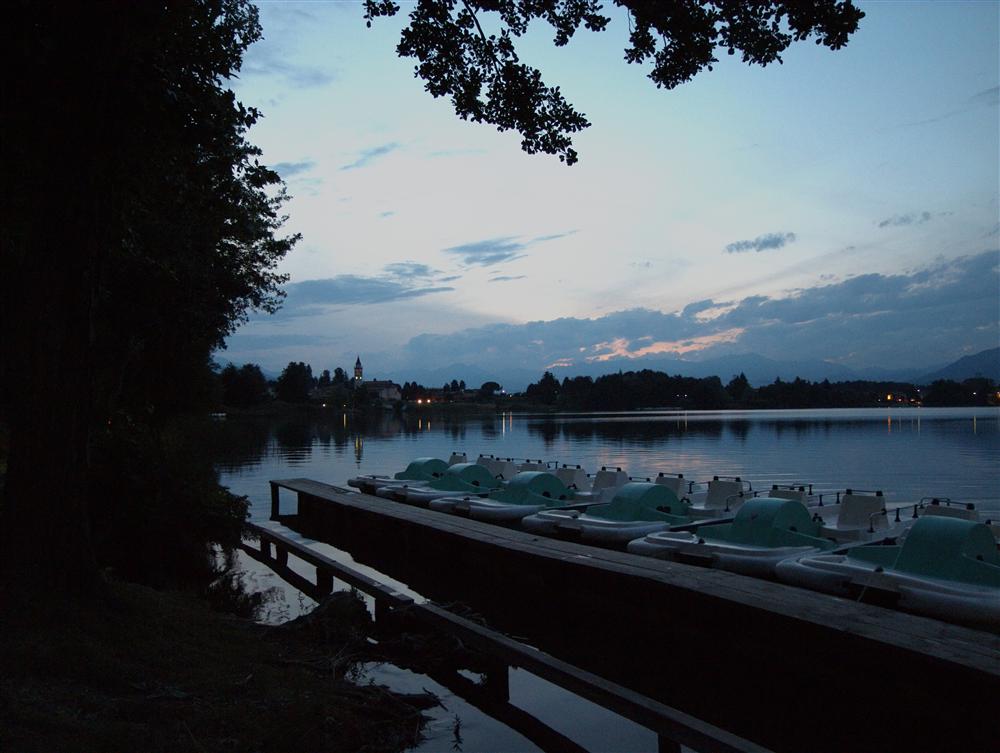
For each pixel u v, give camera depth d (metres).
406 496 18.52
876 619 6.86
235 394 105.81
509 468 20.20
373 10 8.92
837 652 6.63
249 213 14.69
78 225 6.12
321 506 18.62
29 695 4.71
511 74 9.08
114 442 13.63
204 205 10.65
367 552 15.94
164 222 13.85
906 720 6.07
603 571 9.24
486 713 6.65
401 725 6.09
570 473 17.91
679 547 10.62
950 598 7.73
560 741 6.09
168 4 7.24
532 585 10.73
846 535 11.25
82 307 6.18
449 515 14.69
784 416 114.44
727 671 7.68
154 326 16.83
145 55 7.43
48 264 6.04
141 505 13.16
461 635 7.47
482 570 11.96
